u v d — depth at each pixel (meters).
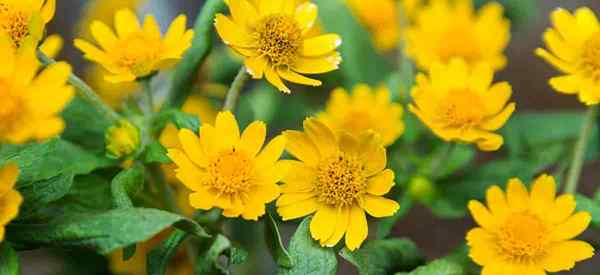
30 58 0.23
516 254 0.27
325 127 0.26
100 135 0.30
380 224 0.29
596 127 0.34
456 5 0.39
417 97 0.29
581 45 0.29
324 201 0.26
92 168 0.28
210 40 0.29
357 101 0.34
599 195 0.29
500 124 0.29
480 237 0.27
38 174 0.27
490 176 0.32
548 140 0.35
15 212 0.23
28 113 0.23
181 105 0.30
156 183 0.29
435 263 0.27
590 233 0.32
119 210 0.24
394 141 0.32
